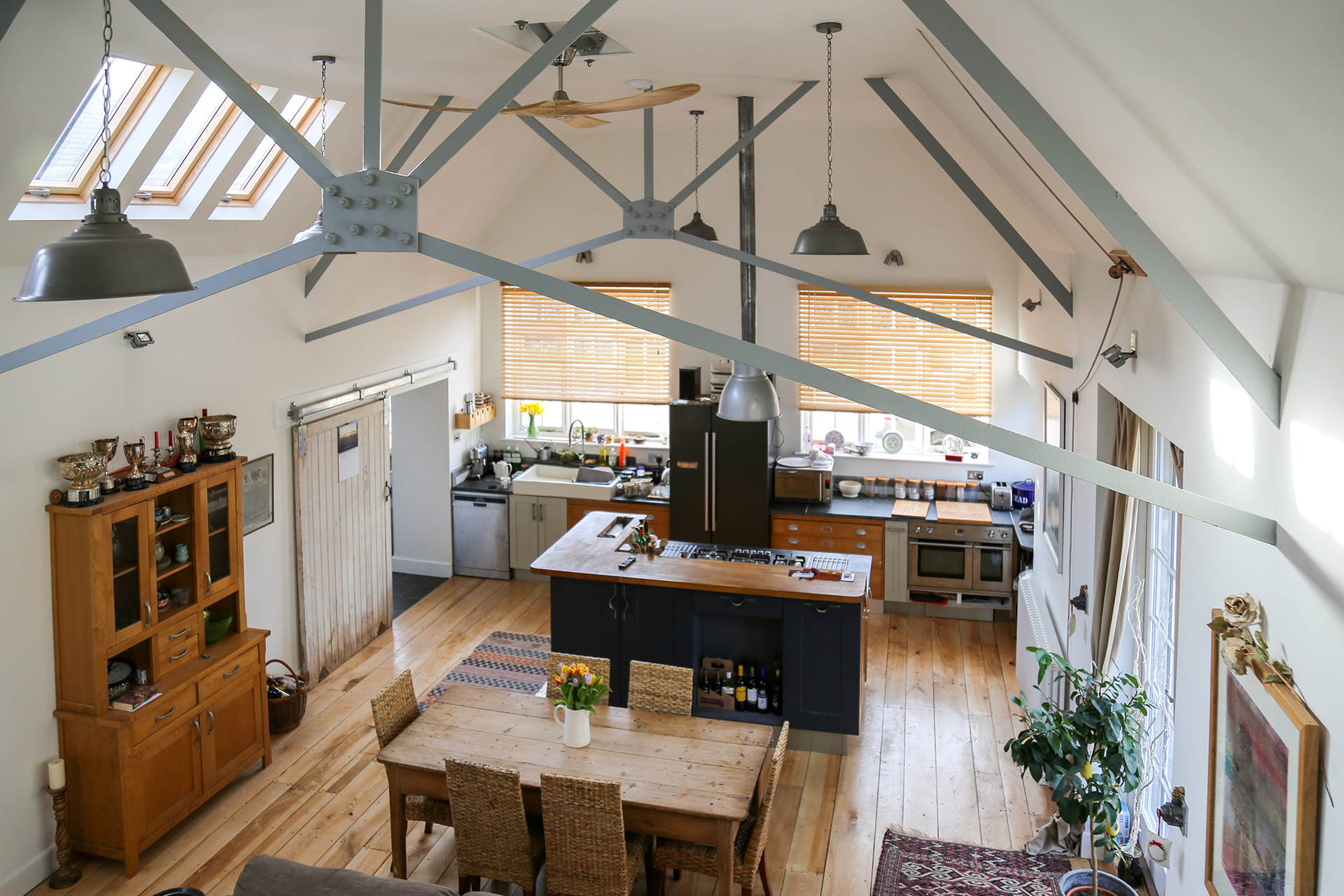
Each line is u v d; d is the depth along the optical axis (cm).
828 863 573
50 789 547
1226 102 216
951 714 758
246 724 653
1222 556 380
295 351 763
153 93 507
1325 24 157
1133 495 303
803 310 993
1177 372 426
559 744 531
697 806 471
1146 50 227
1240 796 351
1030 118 280
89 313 570
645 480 1025
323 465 804
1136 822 549
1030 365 887
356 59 516
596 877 471
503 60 524
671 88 409
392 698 551
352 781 659
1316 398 281
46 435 546
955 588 936
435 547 1058
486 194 973
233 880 557
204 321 661
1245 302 348
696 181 674
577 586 728
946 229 950
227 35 448
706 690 729
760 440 948
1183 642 443
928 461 1002
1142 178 332
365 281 850
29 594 539
